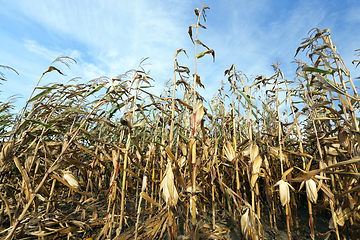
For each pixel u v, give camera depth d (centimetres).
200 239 184
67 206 277
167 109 255
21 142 176
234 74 210
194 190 143
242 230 150
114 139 286
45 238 181
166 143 264
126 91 191
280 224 243
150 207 243
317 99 234
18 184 218
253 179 173
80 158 257
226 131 296
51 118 211
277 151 212
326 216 262
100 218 236
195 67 157
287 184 168
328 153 191
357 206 154
